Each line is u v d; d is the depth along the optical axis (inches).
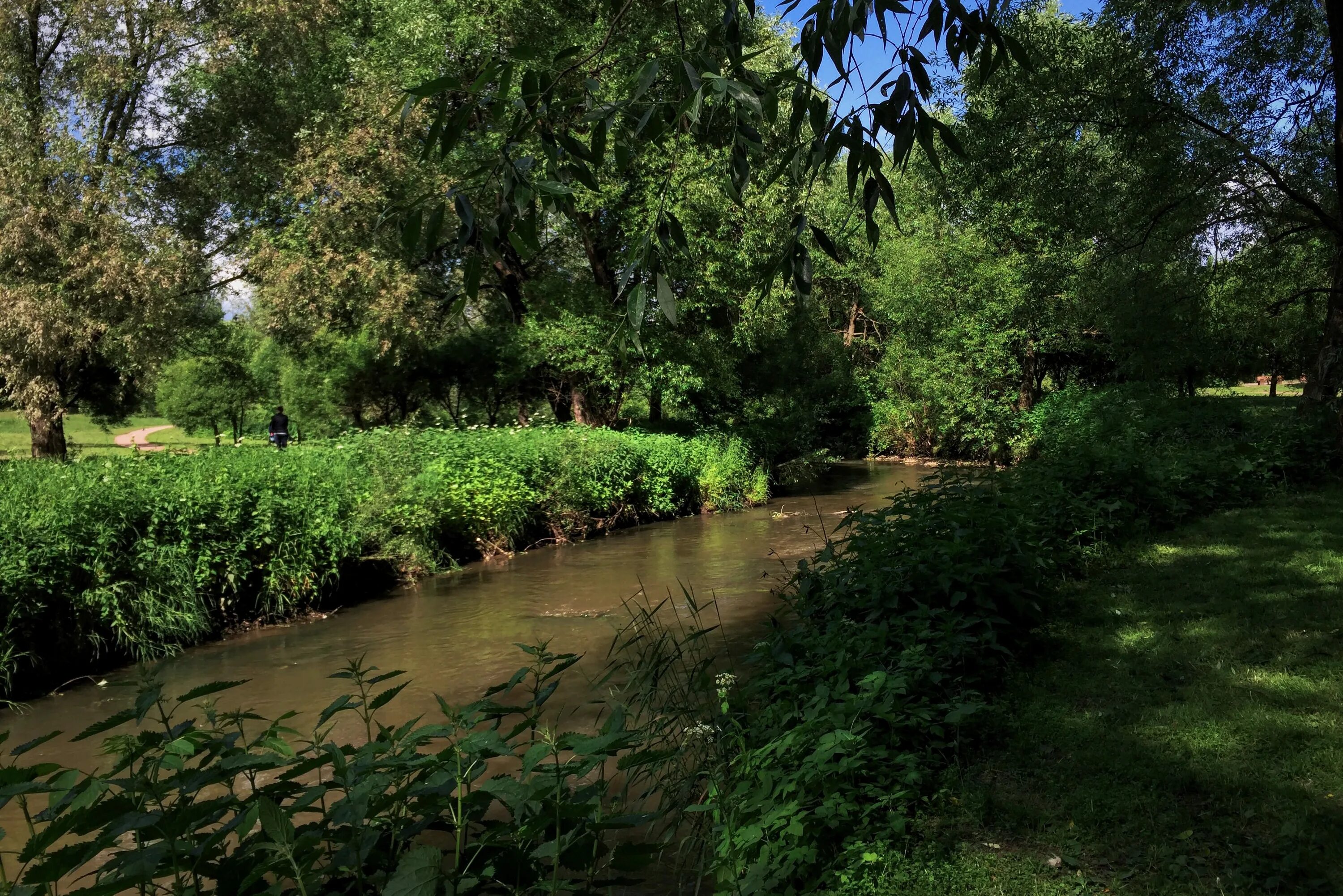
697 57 84.2
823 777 128.0
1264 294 672.4
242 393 1155.3
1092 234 573.6
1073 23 539.2
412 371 917.2
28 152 596.4
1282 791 132.5
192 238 733.9
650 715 182.2
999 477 313.7
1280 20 494.3
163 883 100.7
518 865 84.5
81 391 850.8
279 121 750.5
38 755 217.0
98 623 302.5
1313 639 199.5
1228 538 308.7
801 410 978.7
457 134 82.2
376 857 83.2
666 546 534.0
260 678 281.7
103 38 639.8
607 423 841.5
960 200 601.3
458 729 91.4
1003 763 148.8
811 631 198.5
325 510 394.3
